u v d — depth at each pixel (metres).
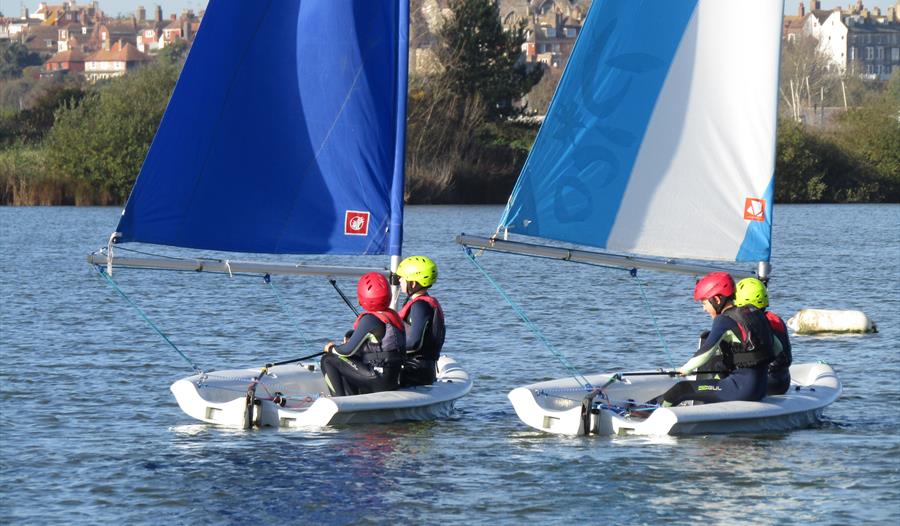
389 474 41.66
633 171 51.41
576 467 42.38
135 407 53.78
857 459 43.31
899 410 52.44
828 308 95.50
